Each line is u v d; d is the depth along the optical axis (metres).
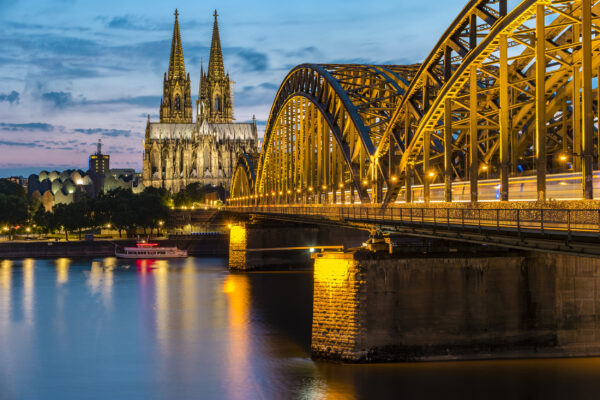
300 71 124.06
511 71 70.56
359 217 70.94
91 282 140.25
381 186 80.12
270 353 69.38
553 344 58.50
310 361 61.94
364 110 88.38
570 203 41.94
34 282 140.88
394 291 58.03
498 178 65.00
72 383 61.91
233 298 112.06
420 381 53.94
